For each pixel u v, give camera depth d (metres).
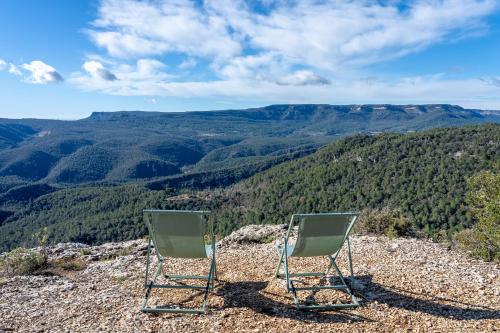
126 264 5.45
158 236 4.07
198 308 3.79
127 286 4.48
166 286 4.11
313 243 4.14
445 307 3.74
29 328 3.37
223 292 4.24
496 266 5.14
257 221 58.50
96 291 4.36
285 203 65.38
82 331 3.29
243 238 7.12
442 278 4.54
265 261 5.42
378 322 3.46
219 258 5.66
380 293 4.13
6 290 4.47
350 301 3.94
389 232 7.28
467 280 4.46
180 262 5.44
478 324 3.37
